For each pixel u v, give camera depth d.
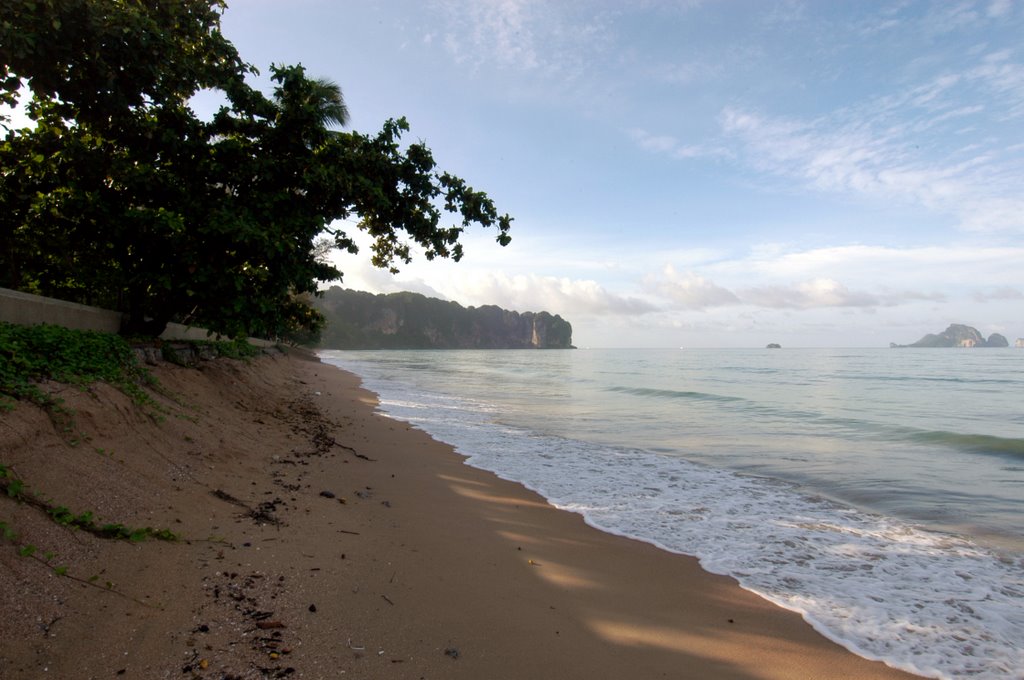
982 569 5.68
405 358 92.94
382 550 5.34
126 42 7.43
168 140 9.11
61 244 9.65
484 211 12.23
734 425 16.31
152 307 10.77
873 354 122.19
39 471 4.25
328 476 7.92
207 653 3.20
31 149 9.20
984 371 49.91
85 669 2.85
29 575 3.26
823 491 8.78
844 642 4.22
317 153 10.00
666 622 4.44
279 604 3.91
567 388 29.83
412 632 3.87
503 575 5.12
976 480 9.59
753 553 6.05
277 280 9.41
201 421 8.25
